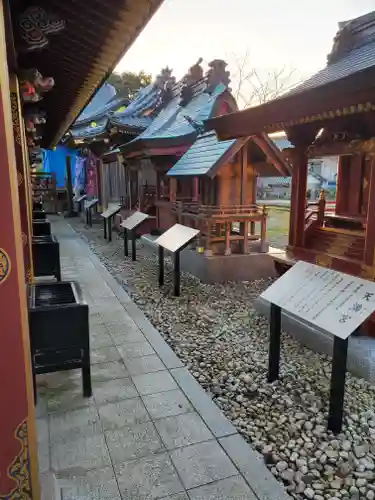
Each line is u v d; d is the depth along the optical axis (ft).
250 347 13.01
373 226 12.05
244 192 20.67
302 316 9.11
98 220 47.37
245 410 9.44
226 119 13.91
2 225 4.33
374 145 11.44
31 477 4.91
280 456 7.88
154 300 17.74
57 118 20.34
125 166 36.76
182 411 9.16
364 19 14.57
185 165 22.53
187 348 12.87
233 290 19.30
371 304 8.09
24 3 7.56
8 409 4.66
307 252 15.69
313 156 14.42
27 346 4.62
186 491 6.82
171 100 38.22
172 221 28.76
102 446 7.89
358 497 6.86
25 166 15.35
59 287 11.13
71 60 11.36
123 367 11.30
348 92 8.96
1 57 4.09
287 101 10.91
